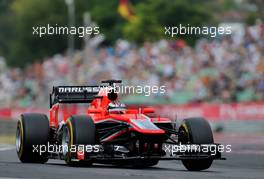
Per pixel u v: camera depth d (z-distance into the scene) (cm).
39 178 3141
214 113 11175
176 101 12062
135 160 3725
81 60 15025
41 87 15250
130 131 3672
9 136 9381
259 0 17562
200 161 3734
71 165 3791
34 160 4169
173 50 12619
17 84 15725
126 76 12812
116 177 3206
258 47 11719
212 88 11838
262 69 11475
